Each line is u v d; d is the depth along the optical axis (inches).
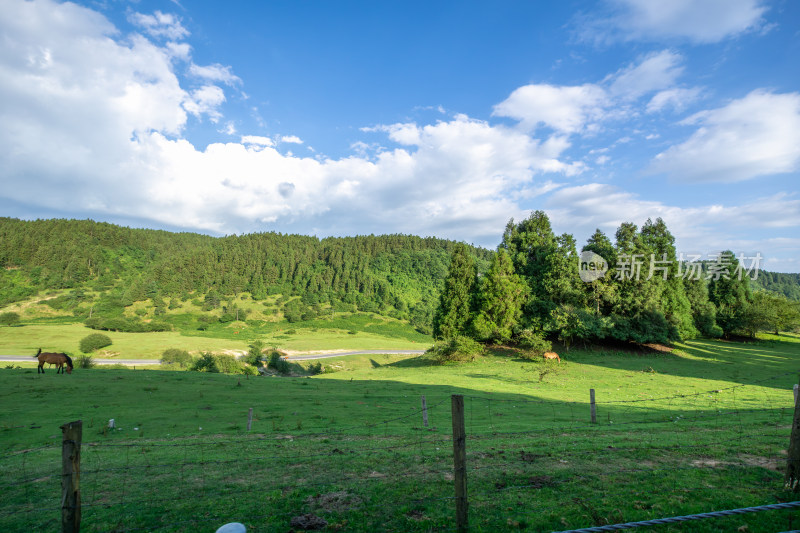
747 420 740.7
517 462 450.3
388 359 4023.1
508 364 2086.6
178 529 301.7
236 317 7544.3
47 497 385.1
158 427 813.9
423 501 339.3
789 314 3235.7
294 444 608.7
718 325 3161.9
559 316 2196.1
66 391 1145.4
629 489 348.8
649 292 2332.7
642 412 957.2
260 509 335.3
